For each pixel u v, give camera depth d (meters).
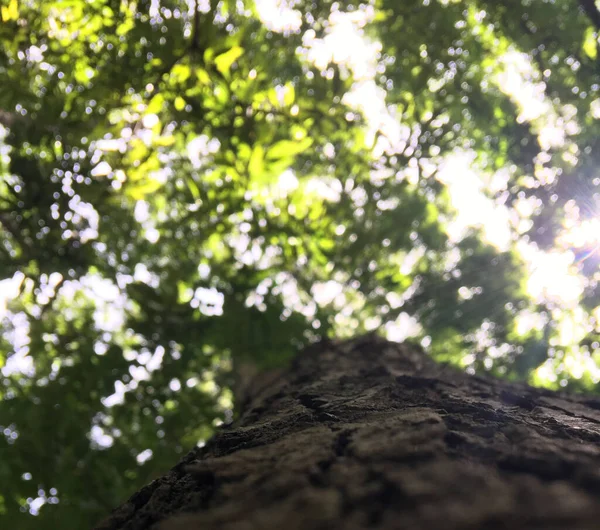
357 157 4.77
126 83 3.71
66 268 4.60
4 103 3.64
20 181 4.20
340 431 1.47
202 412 5.04
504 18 4.48
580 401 2.29
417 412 1.64
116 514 1.62
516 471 1.02
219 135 3.94
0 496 4.56
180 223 4.51
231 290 4.84
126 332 5.87
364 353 3.73
